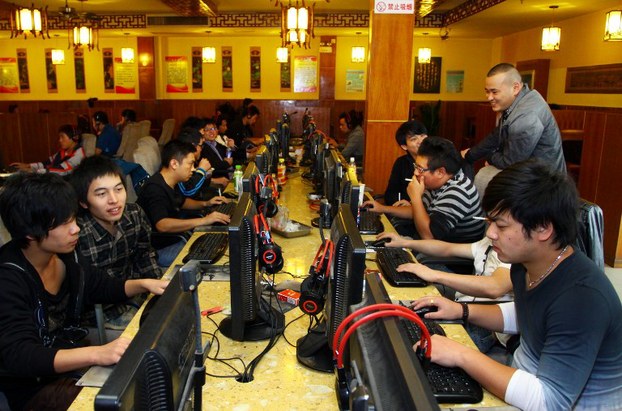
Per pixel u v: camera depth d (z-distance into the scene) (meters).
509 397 1.16
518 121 2.86
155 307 0.90
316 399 1.23
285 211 2.63
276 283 1.90
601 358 1.15
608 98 6.54
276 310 1.65
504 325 1.55
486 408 1.16
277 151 4.35
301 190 3.87
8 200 1.40
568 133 5.21
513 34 9.55
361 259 1.18
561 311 1.15
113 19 9.20
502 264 1.80
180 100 10.74
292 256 2.23
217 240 2.30
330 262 1.36
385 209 3.09
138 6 8.41
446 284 1.85
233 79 10.64
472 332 1.80
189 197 3.34
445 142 2.54
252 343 1.49
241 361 1.40
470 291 1.81
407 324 1.50
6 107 11.07
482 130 8.13
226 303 1.73
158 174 2.85
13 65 10.93
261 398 1.23
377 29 4.66
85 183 1.93
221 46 10.52
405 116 4.79
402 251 2.19
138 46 10.53
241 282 1.42
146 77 10.61
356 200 2.14
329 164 2.88
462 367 1.26
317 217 2.93
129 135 7.21
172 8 7.96
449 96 10.61
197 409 1.01
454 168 2.53
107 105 10.73
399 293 1.81
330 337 1.32
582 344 1.11
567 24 7.59
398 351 0.71
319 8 8.62
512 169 1.18
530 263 1.22
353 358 0.89
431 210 2.63
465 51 10.45
